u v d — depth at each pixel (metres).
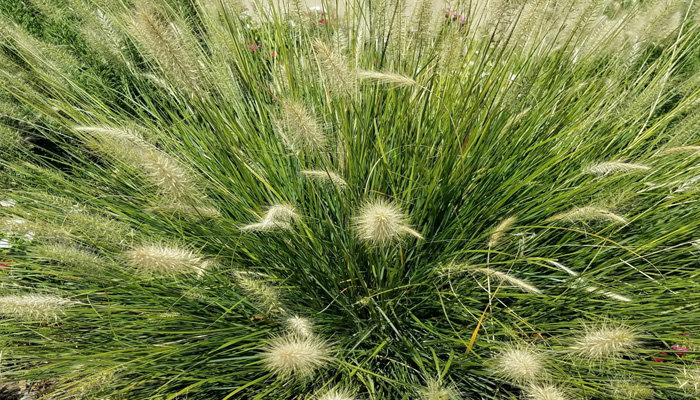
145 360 1.81
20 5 3.65
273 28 3.25
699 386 1.57
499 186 2.35
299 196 2.36
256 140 2.57
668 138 2.79
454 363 1.88
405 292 1.99
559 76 2.86
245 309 2.12
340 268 2.13
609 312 1.92
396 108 2.45
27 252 2.31
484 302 2.19
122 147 1.66
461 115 2.28
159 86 3.04
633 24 2.68
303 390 1.88
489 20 2.27
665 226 2.25
